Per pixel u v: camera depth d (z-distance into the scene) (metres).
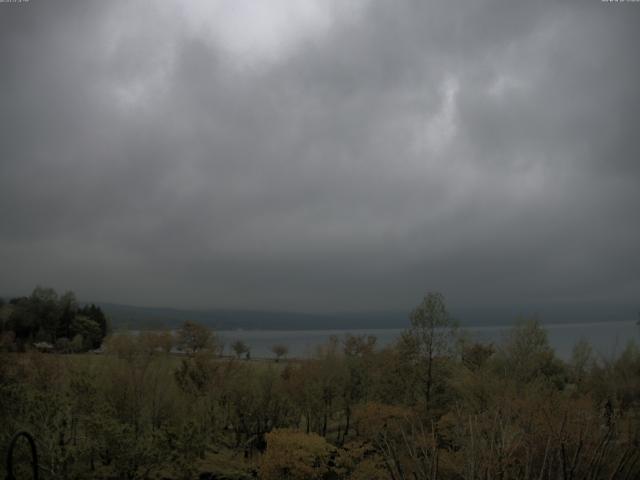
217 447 24.27
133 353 26.98
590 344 27.91
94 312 73.25
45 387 22.19
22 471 14.74
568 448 7.95
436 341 24.67
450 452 9.65
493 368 25.12
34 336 64.88
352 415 26.31
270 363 31.75
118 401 22.52
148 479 17.72
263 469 18.73
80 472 15.88
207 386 26.75
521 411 11.19
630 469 7.33
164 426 19.88
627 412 13.15
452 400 22.95
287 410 29.19
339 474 18.92
